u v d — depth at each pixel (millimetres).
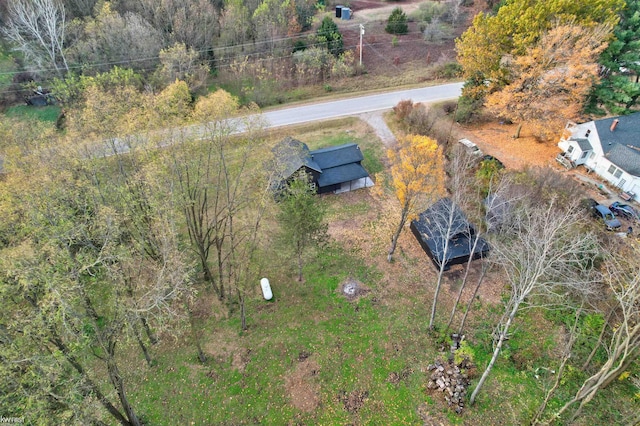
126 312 19156
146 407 22328
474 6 72875
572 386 23609
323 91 57125
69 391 15875
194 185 26375
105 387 22922
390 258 32438
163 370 24281
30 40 52219
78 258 18625
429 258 32812
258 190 30500
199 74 52000
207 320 27562
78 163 23906
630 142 39750
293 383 23547
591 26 40500
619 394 23172
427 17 73188
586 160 42344
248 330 26812
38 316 15469
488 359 25125
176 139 25688
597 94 44156
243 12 59000
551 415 21891
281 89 56625
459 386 23141
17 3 49969
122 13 57344
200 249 27203
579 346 25562
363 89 57344
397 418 21859
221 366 24453
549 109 40438
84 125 26656
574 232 26594
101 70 50875
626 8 44656
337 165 40531
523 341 26312
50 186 21891
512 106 42438
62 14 50094
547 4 41438
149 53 51625
